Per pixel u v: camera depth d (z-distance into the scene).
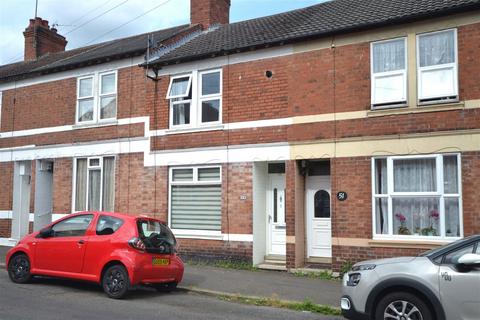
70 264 9.38
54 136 16.28
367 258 11.06
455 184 10.42
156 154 14.16
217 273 11.66
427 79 10.81
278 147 12.36
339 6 14.15
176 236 13.62
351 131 11.50
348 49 11.76
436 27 10.77
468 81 10.36
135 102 14.70
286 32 13.00
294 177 12.12
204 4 17.27
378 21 11.20
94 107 15.52
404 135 10.88
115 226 9.27
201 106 13.71
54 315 7.42
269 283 10.48
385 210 11.09
